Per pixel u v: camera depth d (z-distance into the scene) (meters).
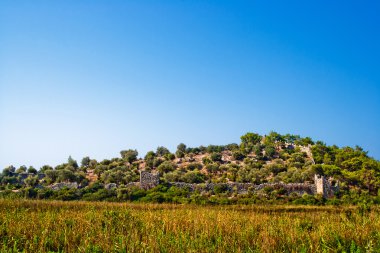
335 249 16.25
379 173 96.38
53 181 93.62
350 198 73.12
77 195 73.00
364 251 16.00
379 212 28.45
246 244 16.95
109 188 79.94
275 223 24.02
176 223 21.78
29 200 38.75
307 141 138.75
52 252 14.83
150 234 17.84
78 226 20.17
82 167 114.88
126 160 121.56
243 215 31.14
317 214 34.28
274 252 15.57
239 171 95.62
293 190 77.19
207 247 16.06
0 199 35.91
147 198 68.00
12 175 99.56
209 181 88.06
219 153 123.69
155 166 112.44
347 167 109.88
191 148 135.38
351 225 21.20
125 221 22.05
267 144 136.12
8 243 15.97
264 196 73.12
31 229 18.91
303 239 18.41
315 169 92.31
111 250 15.40
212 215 27.25
